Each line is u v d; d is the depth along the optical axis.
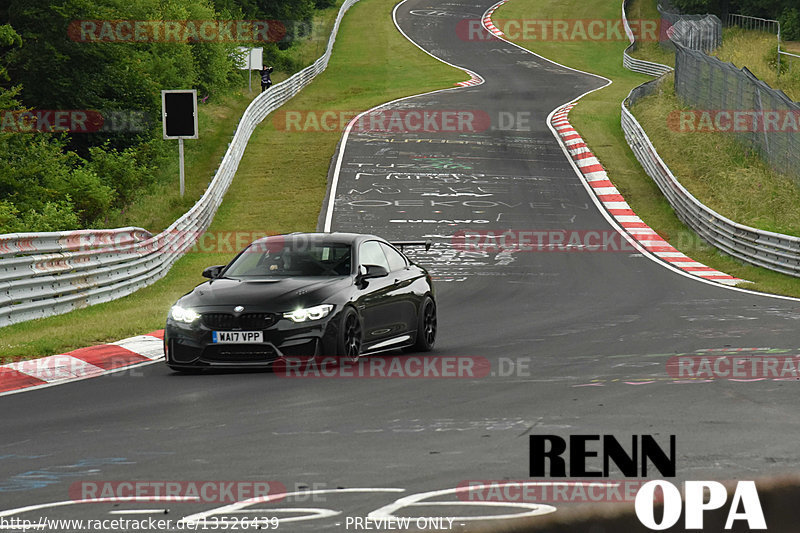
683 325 49.56
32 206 106.25
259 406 29.84
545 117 168.12
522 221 102.50
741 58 191.88
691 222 100.62
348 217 103.44
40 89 127.31
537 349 42.00
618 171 129.25
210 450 24.03
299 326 35.88
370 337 38.69
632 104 167.25
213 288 37.62
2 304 49.81
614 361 37.97
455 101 184.38
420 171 126.88
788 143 110.50
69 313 55.72
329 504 19.11
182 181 106.88
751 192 109.81
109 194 111.81
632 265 82.06
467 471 21.61
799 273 76.31
